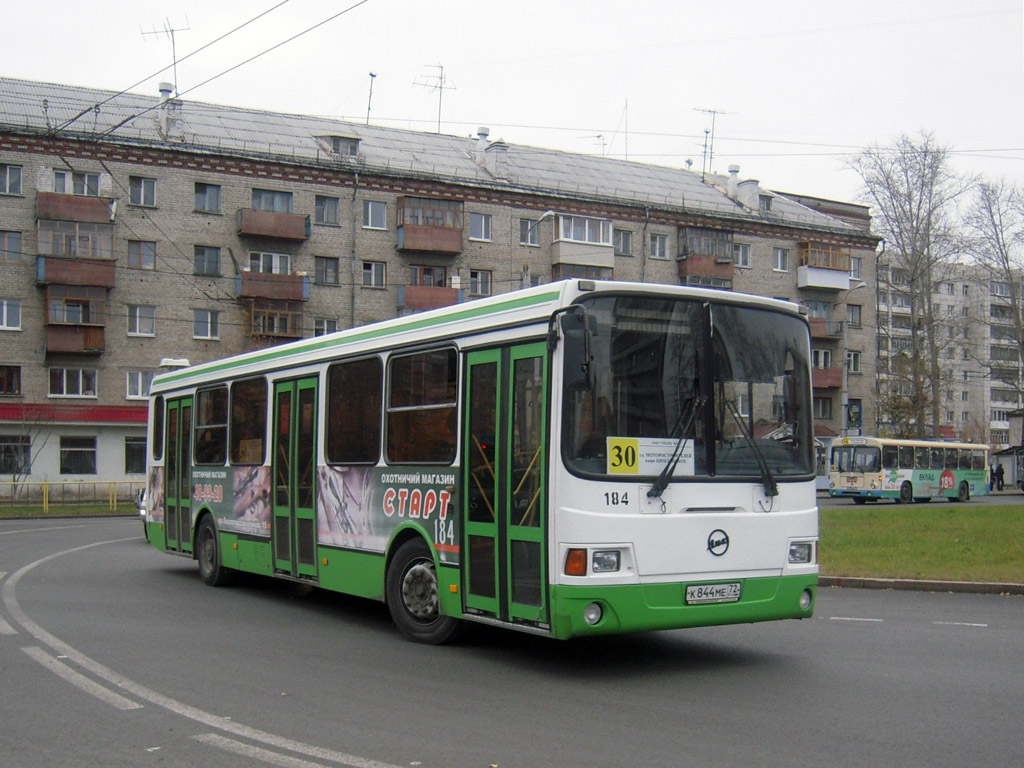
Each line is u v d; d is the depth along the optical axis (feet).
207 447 47.52
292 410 39.78
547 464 26.25
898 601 43.80
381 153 175.32
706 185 213.05
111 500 135.33
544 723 22.16
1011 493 207.82
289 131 172.45
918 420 186.19
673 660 29.58
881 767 18.90
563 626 25.55
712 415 27.76
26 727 21.93
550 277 177.47
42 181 145.07
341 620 37.09
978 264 194.39
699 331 27.99
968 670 28.14
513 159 189.47
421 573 31.78
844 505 142.31
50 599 42.27
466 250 171.53
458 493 29.81
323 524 37.14
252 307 155.53
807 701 24.29
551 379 26.35
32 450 146.51
